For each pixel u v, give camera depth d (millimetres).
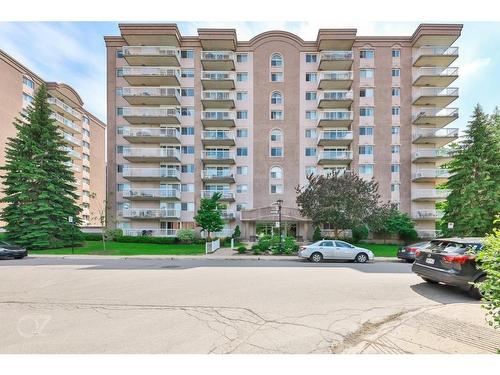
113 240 29938
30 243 22188
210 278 10250
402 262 15969
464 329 5000
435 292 8094
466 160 22594
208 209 24781
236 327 5328
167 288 8547
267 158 33594
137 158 32219
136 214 31219
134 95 31688
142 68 32219
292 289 8406
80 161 51406
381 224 25922
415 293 7969
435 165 32781
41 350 4402
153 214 31281
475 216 21500
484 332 4875
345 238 29766
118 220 32969
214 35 32875
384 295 7730
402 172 32500
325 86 33281
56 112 45250
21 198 22203
